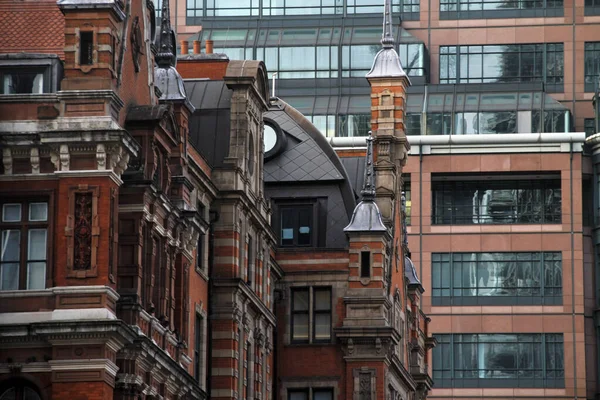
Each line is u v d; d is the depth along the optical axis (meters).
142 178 116.38
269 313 157.62
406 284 185.88
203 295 142.12
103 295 110.31
